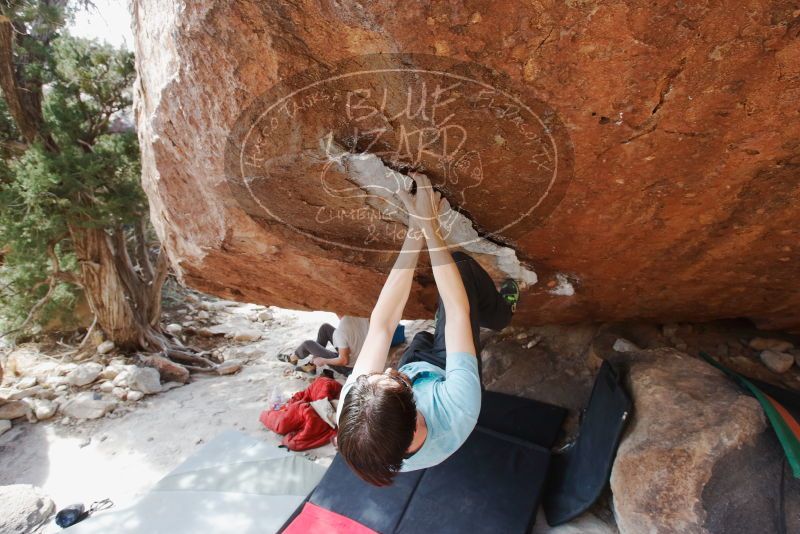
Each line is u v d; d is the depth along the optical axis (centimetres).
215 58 124
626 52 96
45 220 493
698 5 88
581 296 270
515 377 369
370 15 98
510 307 190
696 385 248
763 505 205
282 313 838
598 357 340
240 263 252
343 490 288
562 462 288
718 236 173
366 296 282
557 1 89
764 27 90
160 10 140
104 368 539
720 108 109
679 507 211
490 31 95
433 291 277
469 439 306
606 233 179
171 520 283
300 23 107
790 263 190
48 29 489
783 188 138
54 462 379
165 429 414
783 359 290
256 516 284
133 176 521
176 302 836
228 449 354
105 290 584
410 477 287
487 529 250
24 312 599
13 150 522
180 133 165
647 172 134
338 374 489
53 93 512
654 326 342
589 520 253
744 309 265
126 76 532
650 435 231
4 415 432
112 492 339
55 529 301
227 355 642
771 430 226
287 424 374
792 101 105
